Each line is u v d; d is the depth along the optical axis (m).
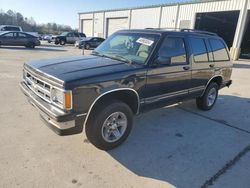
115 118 3.48
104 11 32.31
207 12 20.84
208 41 5.15
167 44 4.06
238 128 4.77
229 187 2.88
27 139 3.68
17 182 2.70
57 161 3.17
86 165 3.13
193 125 4.76
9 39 19.81
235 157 3.60
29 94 3.54
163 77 3.99
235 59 20.05
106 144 3.46
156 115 5.21
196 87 4.96
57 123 2.90
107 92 3.21
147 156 3.46
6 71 8.95
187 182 2.93
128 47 4.13
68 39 28.78
